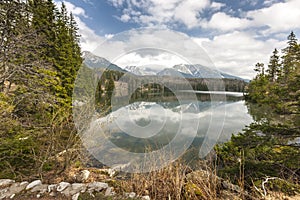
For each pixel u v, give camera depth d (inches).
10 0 199.2
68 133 150.6
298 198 93.3
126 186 106.9
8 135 140.1
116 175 131.5
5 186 95.1
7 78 183.5
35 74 189.3
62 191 89.7
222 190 107.3
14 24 206.2
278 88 160.7
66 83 306.5
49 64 220.8
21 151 132.1
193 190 101.2
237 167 138.1
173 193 100.0
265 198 89.1
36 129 145.4
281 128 142.6
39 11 333.4
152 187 101.3
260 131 157.2
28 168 135.8
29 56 227.0
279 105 153.4
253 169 133.6
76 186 94.0
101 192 90.7
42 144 147.6
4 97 142.3
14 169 129.3
